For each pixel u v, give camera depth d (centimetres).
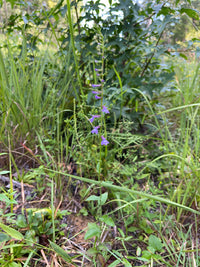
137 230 142
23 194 146
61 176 158
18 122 185
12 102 181
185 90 252
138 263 123
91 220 147
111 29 191
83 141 162
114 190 154
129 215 145
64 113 215
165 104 323
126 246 133
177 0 167
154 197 106
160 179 186
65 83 206
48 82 210
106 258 117
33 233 117
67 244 128
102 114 126
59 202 151
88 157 157
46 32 211
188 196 154
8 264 102
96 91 122
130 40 198
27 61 224
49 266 111
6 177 167
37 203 150
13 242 113
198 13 167
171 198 155
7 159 178
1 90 171
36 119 193
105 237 132
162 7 175
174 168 186
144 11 192
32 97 204
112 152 175
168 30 226
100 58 201
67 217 146
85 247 127
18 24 242
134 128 206
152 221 144
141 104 237
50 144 188
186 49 178
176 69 342
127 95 205
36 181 167
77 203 157
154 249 121
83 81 223
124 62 217
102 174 162
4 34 236
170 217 142
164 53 193
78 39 197
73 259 120
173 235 140
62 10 189
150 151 206
